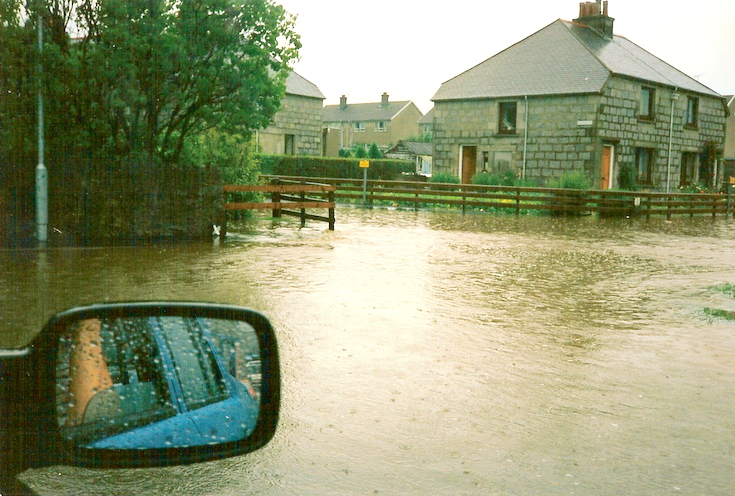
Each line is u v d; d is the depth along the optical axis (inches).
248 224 800.9
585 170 1291.8
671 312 358.0
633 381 236.7
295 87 1718.8
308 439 178.5
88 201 580.4
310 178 1286.9
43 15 556.7
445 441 179.6
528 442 180.2
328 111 3703.3
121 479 152.6
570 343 288.5
